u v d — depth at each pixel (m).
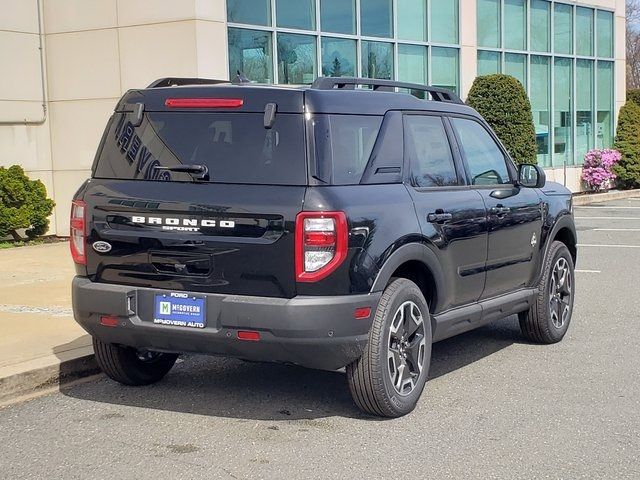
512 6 21.92
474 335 8.04
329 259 5.00
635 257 12.93
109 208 5.50
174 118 5.53
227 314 5.06
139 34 14.01
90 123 14.52
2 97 14.09
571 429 5.35
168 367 6.45
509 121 19.61
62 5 14.47
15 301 8.84
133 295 5.39
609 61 25.94
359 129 5.52
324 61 16.20
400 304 5.43
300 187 5.09
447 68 19.70
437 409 5.76
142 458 4.88
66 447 5.07
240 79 5.86
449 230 5.95
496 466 4.73
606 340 7.76
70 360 6.44
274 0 14.98
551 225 7.45
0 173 13.50
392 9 17.83
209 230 5.18
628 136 25.42
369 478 4.56
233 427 5.41
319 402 5.93
